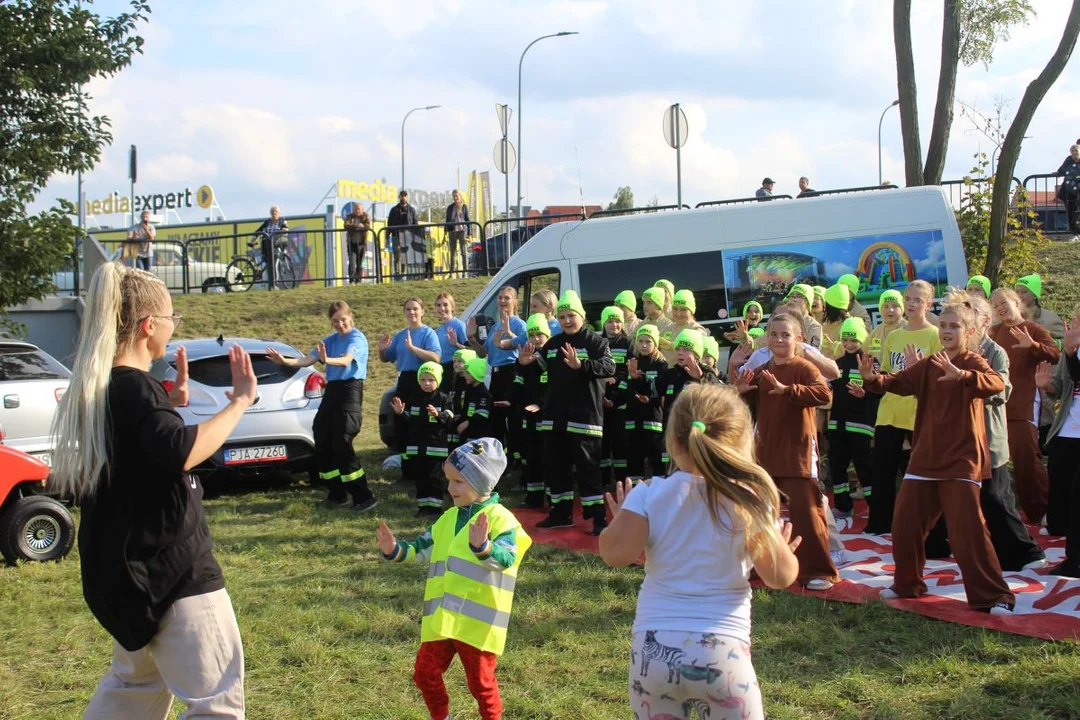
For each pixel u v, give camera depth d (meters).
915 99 14.60
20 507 7.85
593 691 5.04
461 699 4.98
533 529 8.58
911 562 6.25
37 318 19.89
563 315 8.20
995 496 6.80
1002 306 8.16
